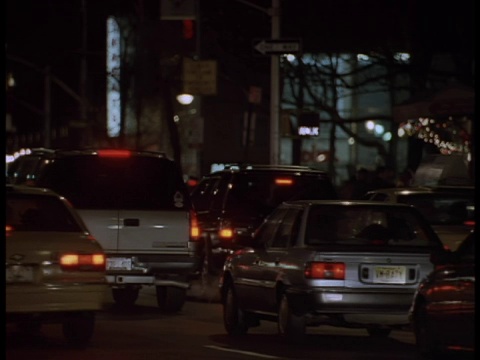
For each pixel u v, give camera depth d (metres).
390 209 33.88
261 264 35.06
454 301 27.92
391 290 31.88
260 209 46.56
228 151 140.88
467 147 69.44
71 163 41.47
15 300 30.44
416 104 53.97
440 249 32.84
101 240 41.12
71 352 31.42
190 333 37.06
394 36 77.19
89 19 139.88
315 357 30.84
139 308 45.88
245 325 36.56
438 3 75.25
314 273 31.89
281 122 62.97
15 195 32.59
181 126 149.00
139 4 108.62
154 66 112.06
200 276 49.16
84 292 31.25
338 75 81.06
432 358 29.62
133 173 41.84
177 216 41.88
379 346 34.16
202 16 85.00
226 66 104.12
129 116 156.25
